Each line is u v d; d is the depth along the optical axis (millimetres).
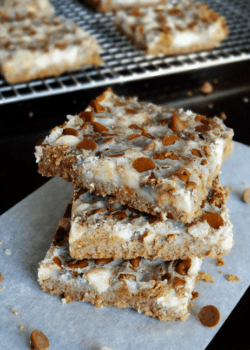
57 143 251
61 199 302
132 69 421
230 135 271
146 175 234
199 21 450
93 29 474
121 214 241
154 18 454
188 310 236
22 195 309
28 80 402
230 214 289
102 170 238
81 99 388
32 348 219
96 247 240
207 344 223
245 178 316
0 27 426
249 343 227
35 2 463
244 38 472
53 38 413
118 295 237
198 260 245
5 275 252
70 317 234
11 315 233
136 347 221
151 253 240
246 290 252
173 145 253
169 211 233
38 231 279
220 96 400
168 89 406
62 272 240
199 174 238
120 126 266
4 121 361
